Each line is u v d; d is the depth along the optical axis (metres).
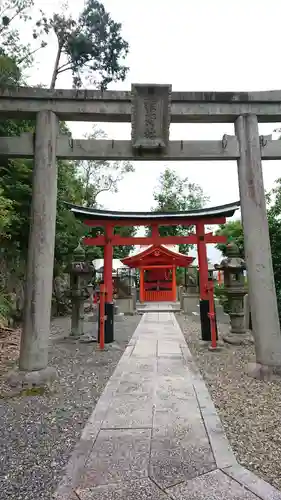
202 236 8.23
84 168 21.61
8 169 8.35
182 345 6.98
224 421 3.08
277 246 7.68
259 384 4.12
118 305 13.86
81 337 7.74
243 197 4.76
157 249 17.84
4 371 4.94
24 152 4.58
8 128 7.78
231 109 4.80
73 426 3.02
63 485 2.11
